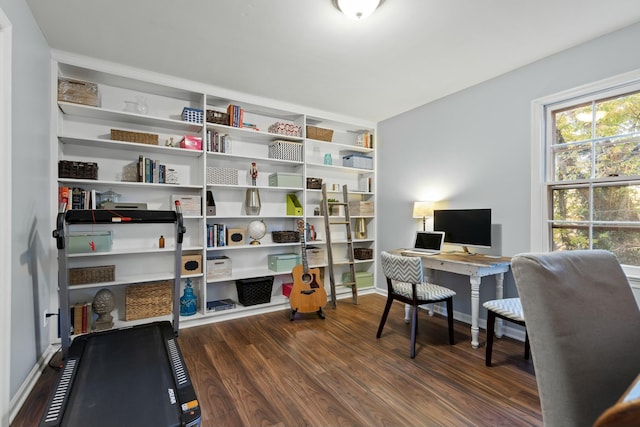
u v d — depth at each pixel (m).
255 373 2.15
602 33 2.27
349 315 3.43
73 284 2.63
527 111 2.75
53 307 2.50
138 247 3.10
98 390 1.54
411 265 2.42
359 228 4.46
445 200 3.47
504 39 2.35
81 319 2.63
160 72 2.91
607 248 2.34
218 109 3.56
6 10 1.66
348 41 2.38
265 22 2.15
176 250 2.52
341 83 3.16
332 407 1.78
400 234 4.06
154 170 3.01
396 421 1.66
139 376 1.69
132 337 2.22
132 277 2.94
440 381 2.06
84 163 2.67
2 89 1.60
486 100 3.07
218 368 2.22
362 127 4.40
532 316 0.87
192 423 1.34
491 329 2.27
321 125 4.30
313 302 3.33
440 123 3.54
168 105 3.26
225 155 3.35
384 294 4.30
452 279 3.37
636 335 0.93
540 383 0.85
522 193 2.79
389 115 4.15
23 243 1.91
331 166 4.09
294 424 1.64
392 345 2.63
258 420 1.67
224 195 3.58
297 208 3.83
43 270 2.31
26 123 1.97
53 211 2.51
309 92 3.39
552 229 2.64
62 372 1.72
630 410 0.36
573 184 2.52
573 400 0.79
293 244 3.79
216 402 1.82
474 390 1.95
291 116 3.92
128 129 3.05
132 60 2.69
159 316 2.99
